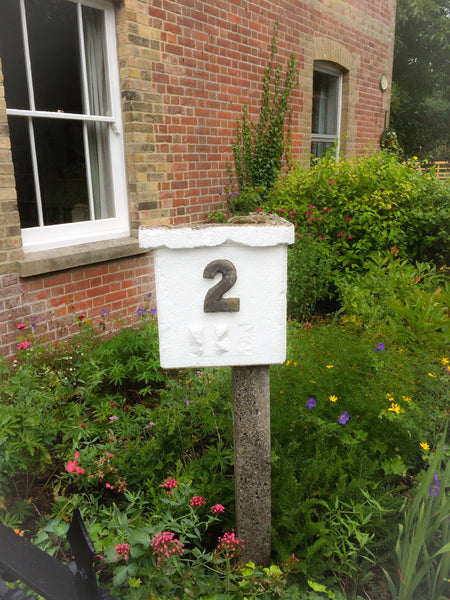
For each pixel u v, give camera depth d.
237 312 1.42
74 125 3.67
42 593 1.01
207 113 4.65
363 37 7.59
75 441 2.18
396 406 2.17
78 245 3.69
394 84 16.91
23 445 2.03
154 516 1.70
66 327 3.53
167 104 4.16
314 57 6.39
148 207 4.10
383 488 1.96
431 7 14.37
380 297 4.07
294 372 2.49
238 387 1.55
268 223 1.43
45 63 3.40
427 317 3.46
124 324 3.99
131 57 3.74
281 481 1.90
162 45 4.02
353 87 7.58
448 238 5.23
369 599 1.68
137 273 4.07
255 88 5.32
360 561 1.82
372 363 2.56
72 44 3.57
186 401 2.51
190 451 2.36
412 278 4.36
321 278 4.53
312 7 6.16
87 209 3.88
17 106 3.26
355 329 3.56
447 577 1.65
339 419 2.11
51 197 3.58
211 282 1.39
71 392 2.69
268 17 5.35
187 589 1.46
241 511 1.66
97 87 3.79
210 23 4.51
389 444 2.22
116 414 2.60
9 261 3.11
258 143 5.50
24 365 2.66
